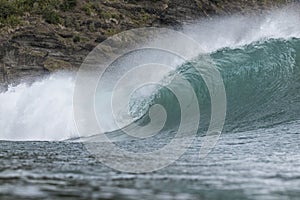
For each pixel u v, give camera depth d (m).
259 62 98.62
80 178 39.75
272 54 101.12
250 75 95.19
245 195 33.66
